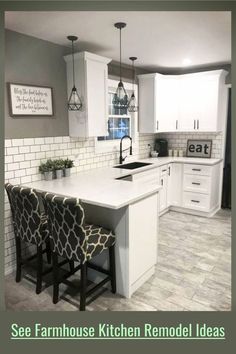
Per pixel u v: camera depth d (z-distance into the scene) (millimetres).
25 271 2936
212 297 2451
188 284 2650
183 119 4879
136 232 2443
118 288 2498
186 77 4711
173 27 2750
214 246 3459
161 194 4551
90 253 2162
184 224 4242
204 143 5004
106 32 2865
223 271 2875
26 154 2967
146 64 4434
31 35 2902
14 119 2828
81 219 2018
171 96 4812
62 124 3348
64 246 2182
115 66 4176
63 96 3328
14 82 2799
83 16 2443
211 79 4484
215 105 4520
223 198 5066
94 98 3299
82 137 3578
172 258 3152
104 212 2469
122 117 4520
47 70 3117
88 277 2762
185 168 4637
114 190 2596
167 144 5301
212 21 2604
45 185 2854
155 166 4238
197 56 3943
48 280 2768
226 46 3438
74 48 3393
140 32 2879
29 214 2402
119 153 4422
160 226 4152
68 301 2420
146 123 4750
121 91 3346
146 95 4672
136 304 2365
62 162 3250
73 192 2527
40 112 3068
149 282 2688
